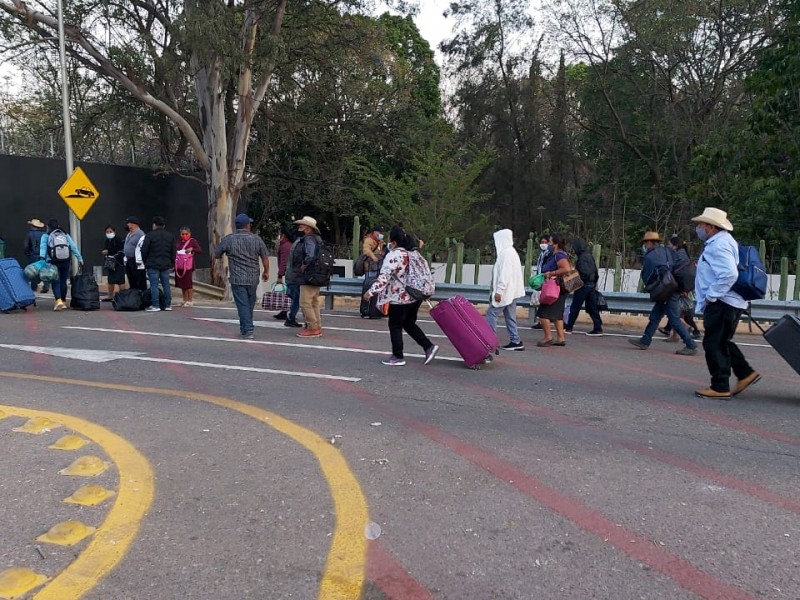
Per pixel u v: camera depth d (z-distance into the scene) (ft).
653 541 12.61
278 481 15.01
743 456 17.37
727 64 92.17
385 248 44.39
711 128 93.20
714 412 21.57
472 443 17.88
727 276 22.02
